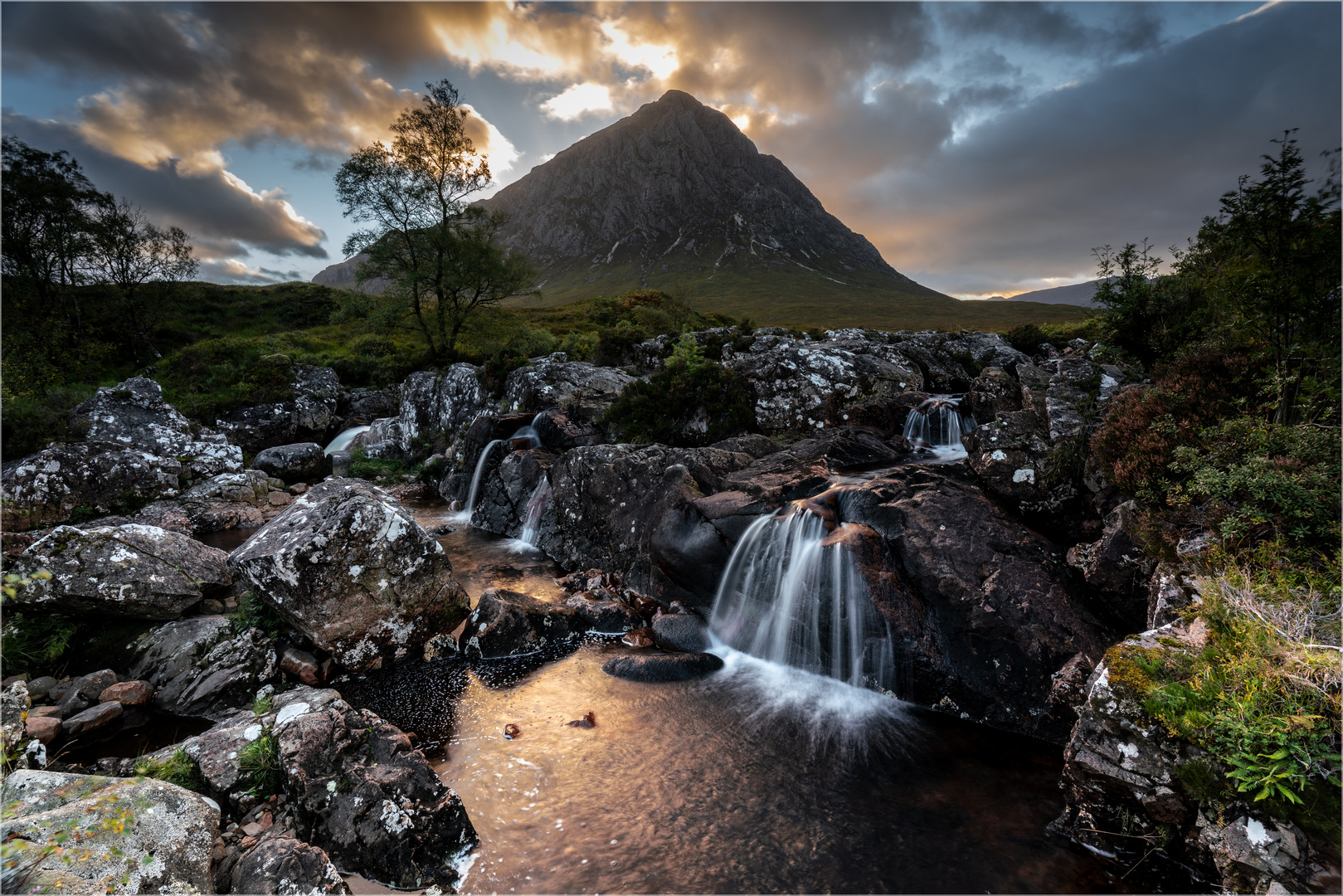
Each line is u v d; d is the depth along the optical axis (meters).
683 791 5.53
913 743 6.30
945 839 4.91
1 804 3.95
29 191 32.38
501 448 16.33
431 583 8.61
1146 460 6.47
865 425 13.64
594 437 15.40
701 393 14.93
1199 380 6.82
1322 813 3.63
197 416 22.75
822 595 7.74
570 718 6.81
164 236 38.34
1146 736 4.39
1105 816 4.71
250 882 3.91
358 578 7.84
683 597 9.82
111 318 39.44
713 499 9.82
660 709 7.00
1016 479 8.34
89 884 3.28
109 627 7.73
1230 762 3.88
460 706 7.09
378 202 28.02
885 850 4.79
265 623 8.03
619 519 11.51
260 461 19.81
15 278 33.59
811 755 6.08
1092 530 7.60
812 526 8.26
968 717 6.75
